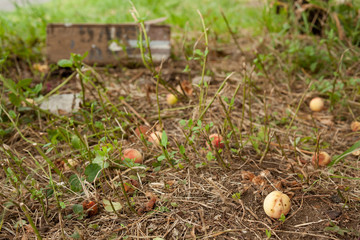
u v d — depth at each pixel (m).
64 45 1.29
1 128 0.95
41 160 0.85
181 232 0.67
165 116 1.03
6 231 0.67
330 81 1.21
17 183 0.76
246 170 0.81
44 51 1.55
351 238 0.65
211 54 1.52
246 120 1.02
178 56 1.47
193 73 1.30
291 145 0.91
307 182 0.76
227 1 2.50
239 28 1.90
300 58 1.30
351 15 1.43
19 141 0.92
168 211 0.71
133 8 0.86
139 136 0.90
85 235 0.66
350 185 0.77
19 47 1.48
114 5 2.66
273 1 1.51
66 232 0.67
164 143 0.74
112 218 0.69
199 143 0.89
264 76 1.17
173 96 1.08
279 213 0.67
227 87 1.03
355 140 0.94
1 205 0.70
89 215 0.70
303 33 1.56
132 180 0.77
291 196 0.73
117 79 1.21
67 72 1.29
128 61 1.34
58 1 3.14
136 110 1.07
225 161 0.83
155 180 0.78
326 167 0.81
